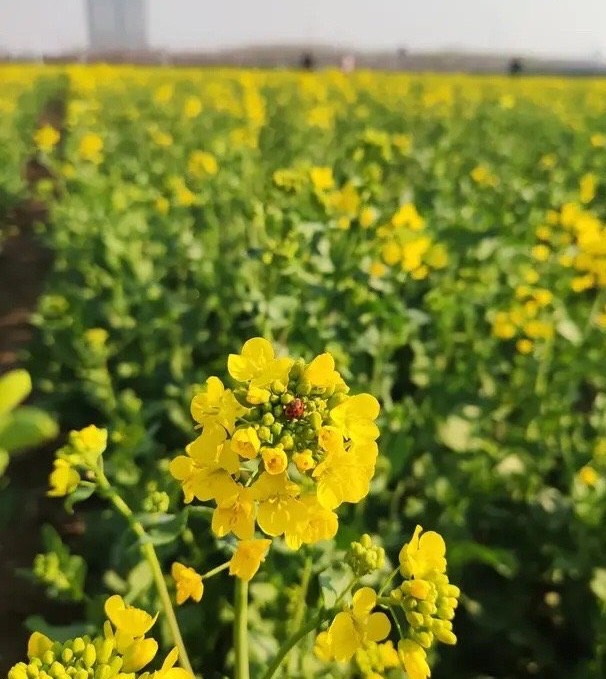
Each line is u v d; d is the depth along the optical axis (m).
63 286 0.72
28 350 0.64
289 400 0.16
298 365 0.17
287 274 0.42
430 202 0.88
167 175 0.98
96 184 0.93
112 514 0.39
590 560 0.37
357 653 0.21
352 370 0.43
